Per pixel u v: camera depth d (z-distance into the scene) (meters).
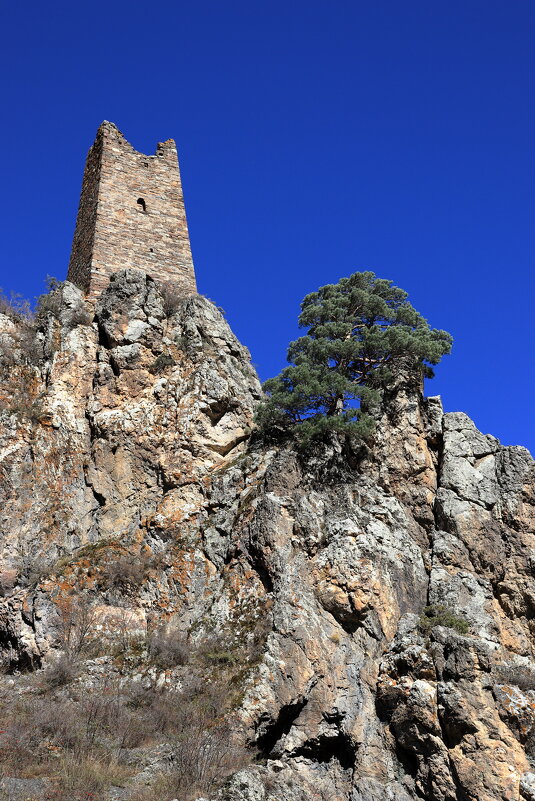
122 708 30.30
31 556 36.31
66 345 41.28
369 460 38.91
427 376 42.09
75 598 34.53
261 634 32.53
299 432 38.81
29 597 34.38
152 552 36.22
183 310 42.94
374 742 31.27
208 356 41.28
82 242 47.75
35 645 33.25
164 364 41.06
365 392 39.34
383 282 46.31
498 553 36.78
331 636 33.09
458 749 30.55
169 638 33.31
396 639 33.41
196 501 37.81
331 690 31.95
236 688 30.81
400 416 39.88
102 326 41.88
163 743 28.80
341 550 34.66
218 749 28.47
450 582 35.59
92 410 39.94
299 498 36.44
